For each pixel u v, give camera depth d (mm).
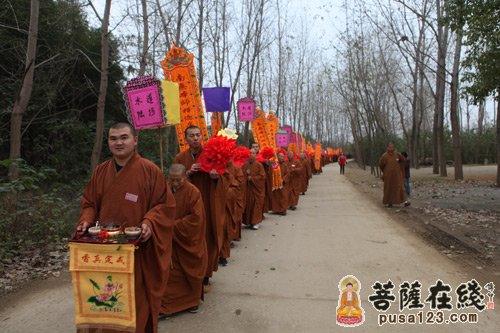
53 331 4039
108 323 3195
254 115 11977
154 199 3418
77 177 12477
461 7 10438
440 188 15312
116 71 14578
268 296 4809
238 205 7355
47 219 7590
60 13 12102
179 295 4301
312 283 5219
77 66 13742
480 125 40969
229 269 5934
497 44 9375
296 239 7855
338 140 78688
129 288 3123
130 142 3348
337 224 9344
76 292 3184
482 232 7535
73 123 12797
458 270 5574
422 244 7102
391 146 11555
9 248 6586
